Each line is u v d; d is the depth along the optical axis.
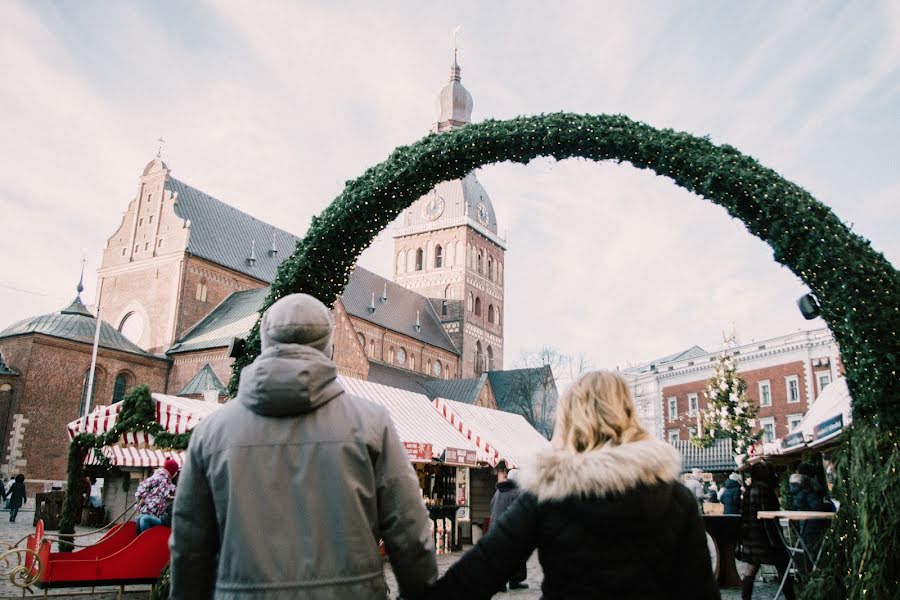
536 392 65.06
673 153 6.82
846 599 5.53
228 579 2.46
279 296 7.95
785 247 6.28
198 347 41.62
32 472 34.88
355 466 2.62
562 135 7.21
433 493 17.52
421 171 7.66
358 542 2.53
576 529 2.45
